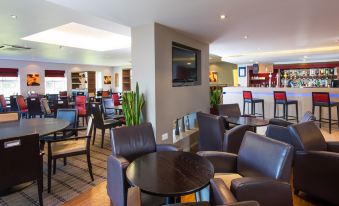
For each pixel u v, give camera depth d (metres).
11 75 9.52
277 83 11.04
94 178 3.14
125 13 3.17
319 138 2.76
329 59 9.47
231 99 8.00
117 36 6.11
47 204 2.48
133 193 1.33
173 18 3.43
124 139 2.38
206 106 5.73
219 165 2.30
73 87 11.77
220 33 4.52
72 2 2.73
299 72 10.66
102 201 2.55
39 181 2.33
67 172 3.35
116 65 13.03
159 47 3.75
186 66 4.74
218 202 1.47
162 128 3.85
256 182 1.64
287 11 3.21
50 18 3.68
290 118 6.65
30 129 2.86
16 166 2.14
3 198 2.61
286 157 1.79
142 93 3.78
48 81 10.92
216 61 11.95
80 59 9.75
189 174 1.75
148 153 2.46
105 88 13.41
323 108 6.43
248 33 4.59
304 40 5.58
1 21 3.85
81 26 5.12
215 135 3.43
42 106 6.99
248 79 11.44
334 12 3.27
